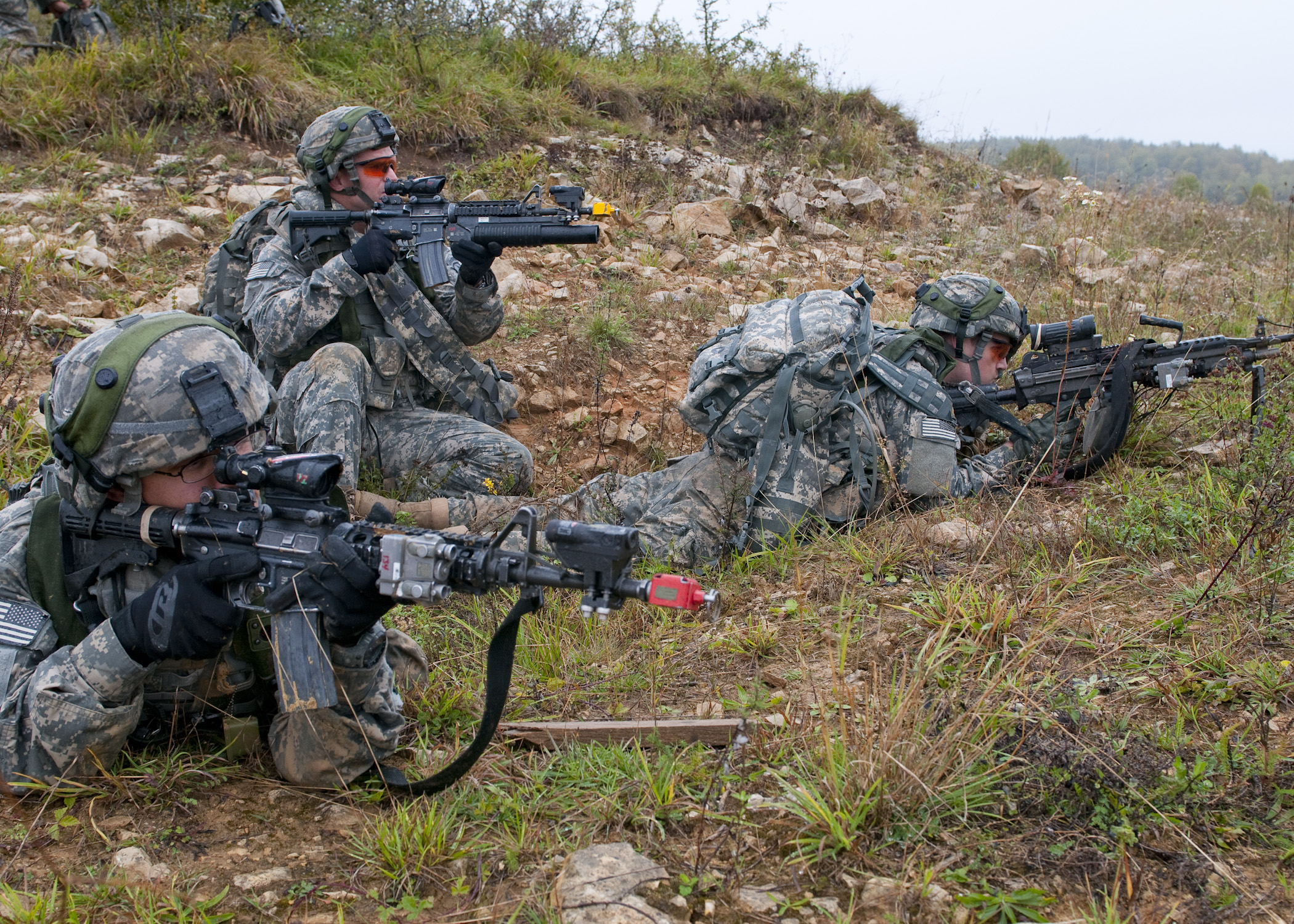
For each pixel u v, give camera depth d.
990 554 3.86
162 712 2.74
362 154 4.80
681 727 2.81
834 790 2.34
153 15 8.77
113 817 2.51
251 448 2.59
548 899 2.17
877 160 10.20
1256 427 4.14
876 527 4.26
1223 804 2.35
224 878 2.31
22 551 2.57
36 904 2.13
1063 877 2.18
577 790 2.58
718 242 8.09
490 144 8.57
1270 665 2.85
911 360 4.63
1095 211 9.52
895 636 3.29
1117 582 3.53
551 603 3.75
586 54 10.29
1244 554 3.47
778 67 10.87
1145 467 4.80
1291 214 9.70
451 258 5.01
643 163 8.69
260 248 4.86
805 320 4.30
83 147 7.85
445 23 9.46
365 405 4.76
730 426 4.31
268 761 2.79
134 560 2.54
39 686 2.43
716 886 2.18
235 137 8.21
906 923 2.05
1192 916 2.06
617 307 6.74
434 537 2.35
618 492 4.66
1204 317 6.80
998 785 2.46
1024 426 4.73
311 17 9.34
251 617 2.63
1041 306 7.17
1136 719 2.74
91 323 5.81
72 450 2.42
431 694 3.12
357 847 2.41
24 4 9.36
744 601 3.81
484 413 5.12
